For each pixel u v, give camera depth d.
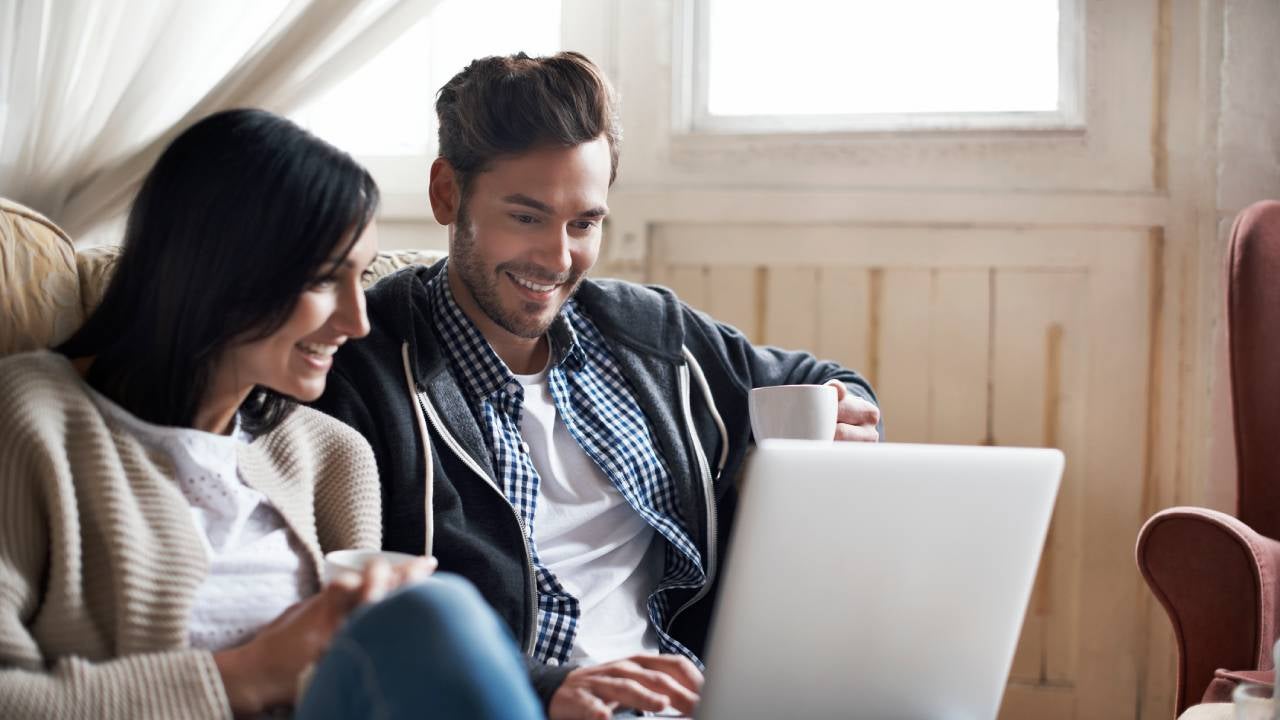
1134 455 2.31
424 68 2.55
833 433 1.40
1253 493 1.87
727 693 1.06
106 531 1.02
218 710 0.96
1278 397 1.88
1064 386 2.34
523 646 1.42
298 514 1.20
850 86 2.47
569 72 1.48
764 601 1.04
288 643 0.97
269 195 1.06
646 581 1.59
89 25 2.10
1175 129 2.32
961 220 2.35
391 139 2.57
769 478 1.02
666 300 1.73
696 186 2.44
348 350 1.47
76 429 1.05
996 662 1.10
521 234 1.46
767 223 2.41
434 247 2.50
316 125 2.59
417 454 1.42
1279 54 2.27
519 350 1.56
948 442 2.36
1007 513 1.07
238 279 1.06
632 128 2.45
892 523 1.04
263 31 2.11
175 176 1.08
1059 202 2.33
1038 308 2.35
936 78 2.45
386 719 0.77
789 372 1.77
